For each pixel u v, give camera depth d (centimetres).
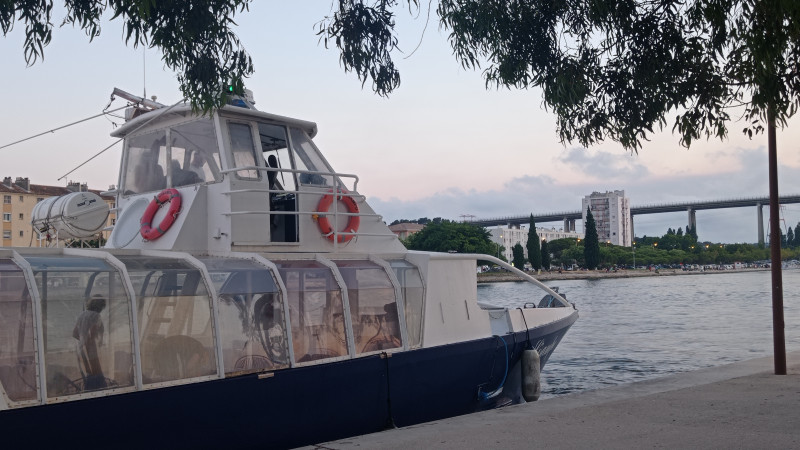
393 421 981
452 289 1109
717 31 829
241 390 814
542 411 845
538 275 17175
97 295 728
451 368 1066
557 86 880
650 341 3028
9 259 721
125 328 739
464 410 1105
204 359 795
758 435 666
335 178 1040
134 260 794
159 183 1064
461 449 651
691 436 670
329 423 906
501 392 1194
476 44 922
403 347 1002
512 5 898
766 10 778
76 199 1028
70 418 686
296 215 1043
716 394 908
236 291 837
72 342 702
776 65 830
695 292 8612
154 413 745
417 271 1062
